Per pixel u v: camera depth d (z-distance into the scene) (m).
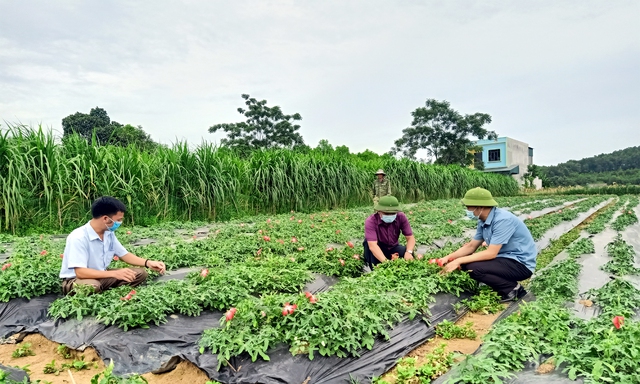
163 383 3.38
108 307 4.09
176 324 4.06
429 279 5.05
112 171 10.34
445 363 3.53
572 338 3.40
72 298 4.19
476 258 5.22
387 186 15.09
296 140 33.38
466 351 3.92
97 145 10.80
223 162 13.05
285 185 14.51
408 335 4.03
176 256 6.35
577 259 7.41
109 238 4.94
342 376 3.29
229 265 6.34
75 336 3.89
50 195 9.03
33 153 9.21
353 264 6.16
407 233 6.50
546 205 21.52
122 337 3.77
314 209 15.44
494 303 5.07
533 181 53.66
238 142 31.56
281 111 33.16
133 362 3.58
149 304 4.05
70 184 9.53
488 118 41.81
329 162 16.47
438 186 24.44
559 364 3.01
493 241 5.16
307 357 3.37
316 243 8.04
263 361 3.35
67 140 10.20
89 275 4.59
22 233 8.80
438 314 4.59
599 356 2.98
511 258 5.20
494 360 3.07
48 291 4.81
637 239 10.87
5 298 4.51
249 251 7.12
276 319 3.72
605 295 4.61
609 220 14.88
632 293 4.66
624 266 6.36
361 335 3.66
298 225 9.91
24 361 3.78
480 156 53.81
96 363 3.67
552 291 4.83
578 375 2.86
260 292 4.96
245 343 3.37
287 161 15.03
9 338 4.15
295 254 6.79
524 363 3.16
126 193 10.21
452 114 41.72
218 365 3.31
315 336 3.47
